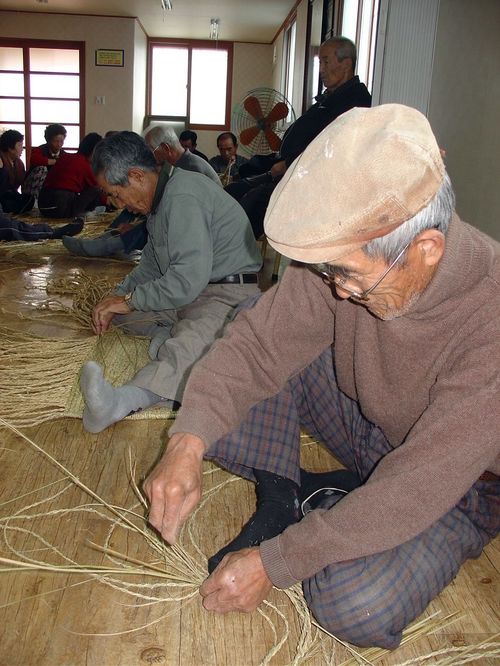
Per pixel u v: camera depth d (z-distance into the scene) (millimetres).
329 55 4195
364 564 1127
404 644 1272
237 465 1522
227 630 1293
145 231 4488
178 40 12281
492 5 3570
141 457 1910
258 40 12148
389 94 3678
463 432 1005
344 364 1290
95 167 2350
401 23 3596
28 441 1880
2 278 4062
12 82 11547
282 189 921
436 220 915
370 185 838
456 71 3648
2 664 1173
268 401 1429
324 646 1260
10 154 7602
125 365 2520
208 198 2354
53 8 10875
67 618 1292
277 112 6281
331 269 979
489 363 1002
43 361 2523
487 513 1283
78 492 1715
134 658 1212
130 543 1522
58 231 5383
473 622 1338
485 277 1000
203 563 1463
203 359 1327
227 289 2404
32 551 1472
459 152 3730
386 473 1052
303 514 1479
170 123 12375
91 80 11391
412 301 1014
